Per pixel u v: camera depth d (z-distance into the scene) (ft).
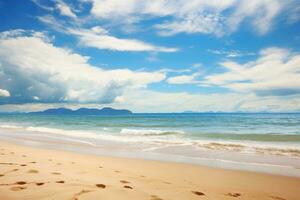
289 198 15.98
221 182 19.56
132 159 29.45
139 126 103.60
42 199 10.78
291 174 23.03
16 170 16.38
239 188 17.90
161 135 60.85
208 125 105.91
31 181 13.64
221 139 52.54
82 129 83.46
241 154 34.58
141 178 18.21
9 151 29.43
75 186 12.99
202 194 14.75
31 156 25.89
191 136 58.75
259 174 22.82
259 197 15.81
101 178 16.25
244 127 89.25
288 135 57.62
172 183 17.40
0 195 11.10
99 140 50.72
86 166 21.71
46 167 18.75
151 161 28.30
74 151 36.35
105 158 29.40
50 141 48.88
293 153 35.27
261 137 55.06
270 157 32.42
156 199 12.18
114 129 83.61
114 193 12.30
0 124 114.52
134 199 11.76
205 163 28.27
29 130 75.31
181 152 36.17
